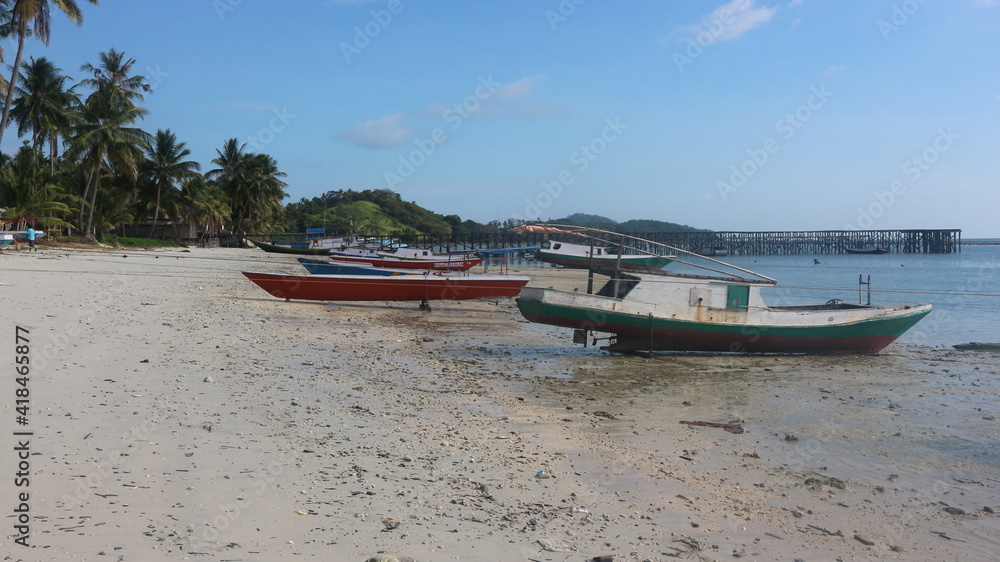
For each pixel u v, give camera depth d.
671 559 5.96
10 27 42.81
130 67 64.25
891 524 7.14
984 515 7.46
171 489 6.57
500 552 5.79
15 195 49.06
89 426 8.30
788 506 7.53
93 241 53.25
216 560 5.20
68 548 5.18
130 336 15.05
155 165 65.00
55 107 51.59
